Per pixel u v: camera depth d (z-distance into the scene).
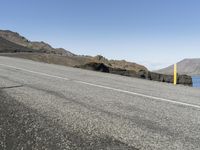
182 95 10.34
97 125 5.84
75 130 5.47
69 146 4.68
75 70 20.25
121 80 15.05
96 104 7.93
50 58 47.34
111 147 4.71
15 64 22.58
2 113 6.50
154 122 6.22
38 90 10.12
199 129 5.82
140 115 6.80
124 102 8.38
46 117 6.30
